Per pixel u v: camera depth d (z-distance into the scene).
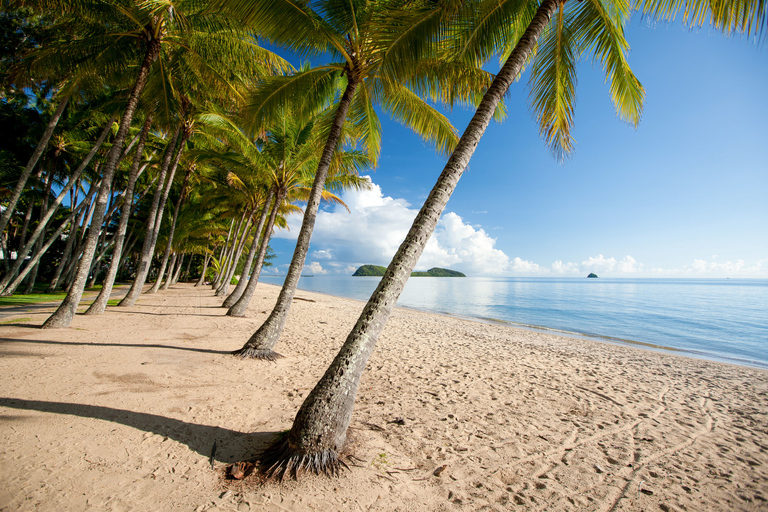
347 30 6.15
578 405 4.83
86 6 7.66
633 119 5.81
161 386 4.14
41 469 2.31
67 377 4.13
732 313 22.27
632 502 2.57
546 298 35.31
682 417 4.58
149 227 12.41
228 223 26.39
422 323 14.21
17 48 9.65
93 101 13.27
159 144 17.03
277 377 5.10
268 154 10.88
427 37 4.18
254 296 21.73
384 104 7.32
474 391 5.16
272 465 2.52
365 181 11.88
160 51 9.05
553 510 2.41
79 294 7.71
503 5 4.80
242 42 8.99
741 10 3.27
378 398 4.61
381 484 2.50
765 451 3.59
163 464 2.54
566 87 5.61
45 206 15.14
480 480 2.74
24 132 13.05
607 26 5.05
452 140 7.29
